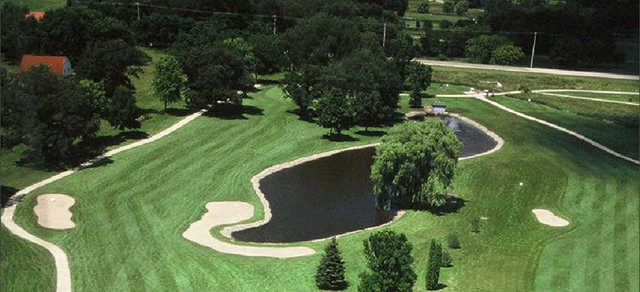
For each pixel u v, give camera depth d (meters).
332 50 162.62
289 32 169.62
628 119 140.25
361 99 126.38
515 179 98.44
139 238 72.06
